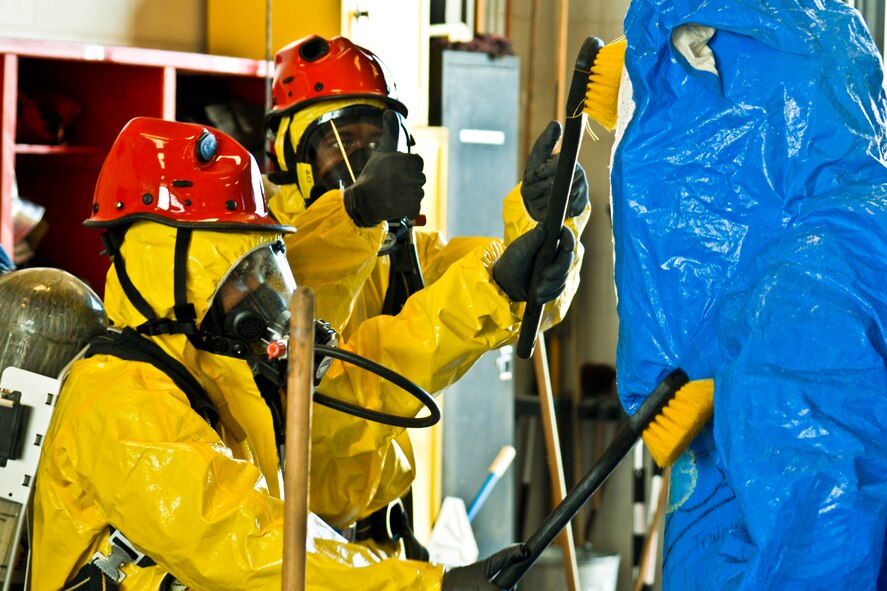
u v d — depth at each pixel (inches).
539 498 235.5
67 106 169.0
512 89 207.6
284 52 118.0
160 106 165.2
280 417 92.7
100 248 173.2
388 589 80.7
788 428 65.9
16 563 93.6
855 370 65.8
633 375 77.0
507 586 81.0
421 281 115.7
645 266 75.0
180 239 84.7
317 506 103.8
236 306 85.3
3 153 150.9
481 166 205.0
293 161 114.6
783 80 71.2
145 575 84.0
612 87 78.5
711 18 72.0
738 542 69.0
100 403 82.0
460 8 209.3
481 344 98.0
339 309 106.5
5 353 88.4
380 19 183.5
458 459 200.7
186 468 79.1
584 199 102.7
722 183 72.9
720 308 72.4
